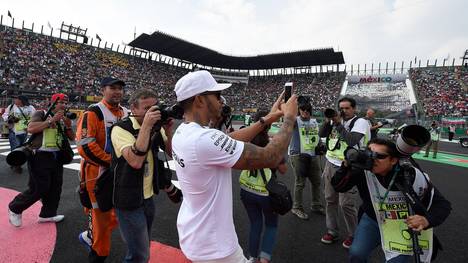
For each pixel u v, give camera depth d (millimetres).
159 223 3982
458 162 10828
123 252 3162
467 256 3275
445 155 13086
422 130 1717
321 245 3479
